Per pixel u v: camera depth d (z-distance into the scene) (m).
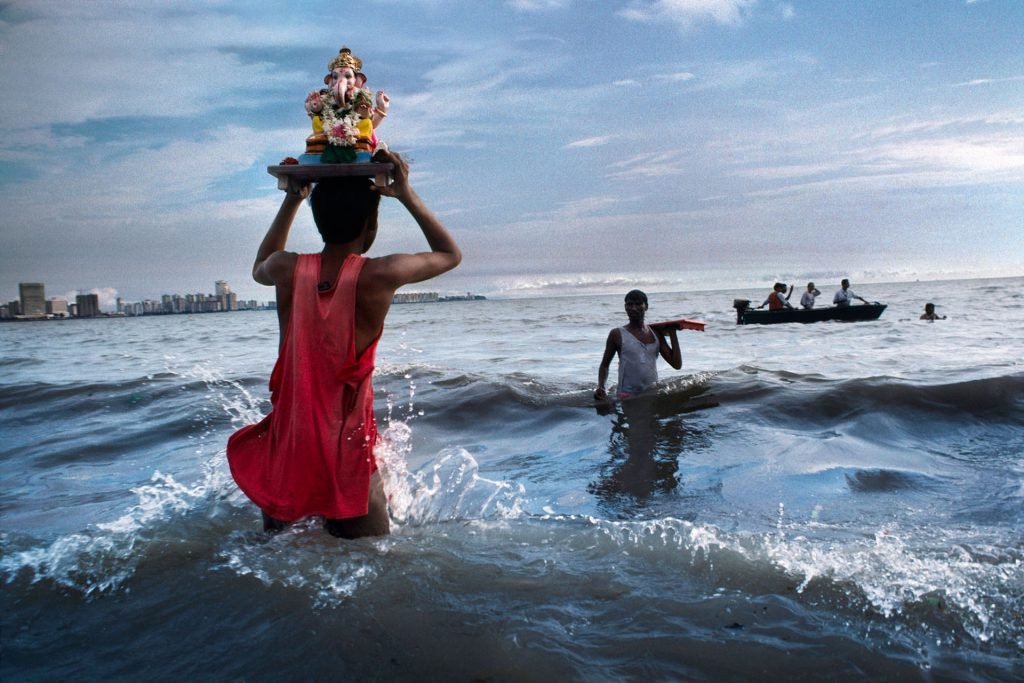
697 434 5.61
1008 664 1.92
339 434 2.73
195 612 2.26
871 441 5.27
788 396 6.64
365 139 2.63
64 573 2.56
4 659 2.02
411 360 13.43
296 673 1.91
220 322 62.56
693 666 1.92
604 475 4.50
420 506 3.46
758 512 3.58
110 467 5.02
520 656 1.96
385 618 2.18
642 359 7.30
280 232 2.95
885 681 1.85
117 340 28.84
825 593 2.35
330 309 2.67
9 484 4.53
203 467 4.86
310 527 2.84
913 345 14.60
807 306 23.59
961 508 3.59
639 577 2.49
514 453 5.25
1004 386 6.43
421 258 2.76
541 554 2.70
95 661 2.01
